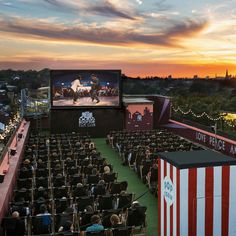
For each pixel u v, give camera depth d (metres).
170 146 22.86
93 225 10.03
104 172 17.09
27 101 34.28
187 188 5.07
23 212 11.80
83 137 27.47
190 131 30.47
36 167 18.50
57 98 32.59
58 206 12.38
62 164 18.66
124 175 20.11
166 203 5.46
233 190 5.22
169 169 5.34
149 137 26.45
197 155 5.50
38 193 13.77
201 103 35.56
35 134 31.59
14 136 24.09
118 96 33.28
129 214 11.36
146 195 16.56
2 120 30.83
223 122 29.62
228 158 5.31
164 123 34.97
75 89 32.72
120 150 24.38
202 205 5.12
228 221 5.21
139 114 33.44
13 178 15.53
